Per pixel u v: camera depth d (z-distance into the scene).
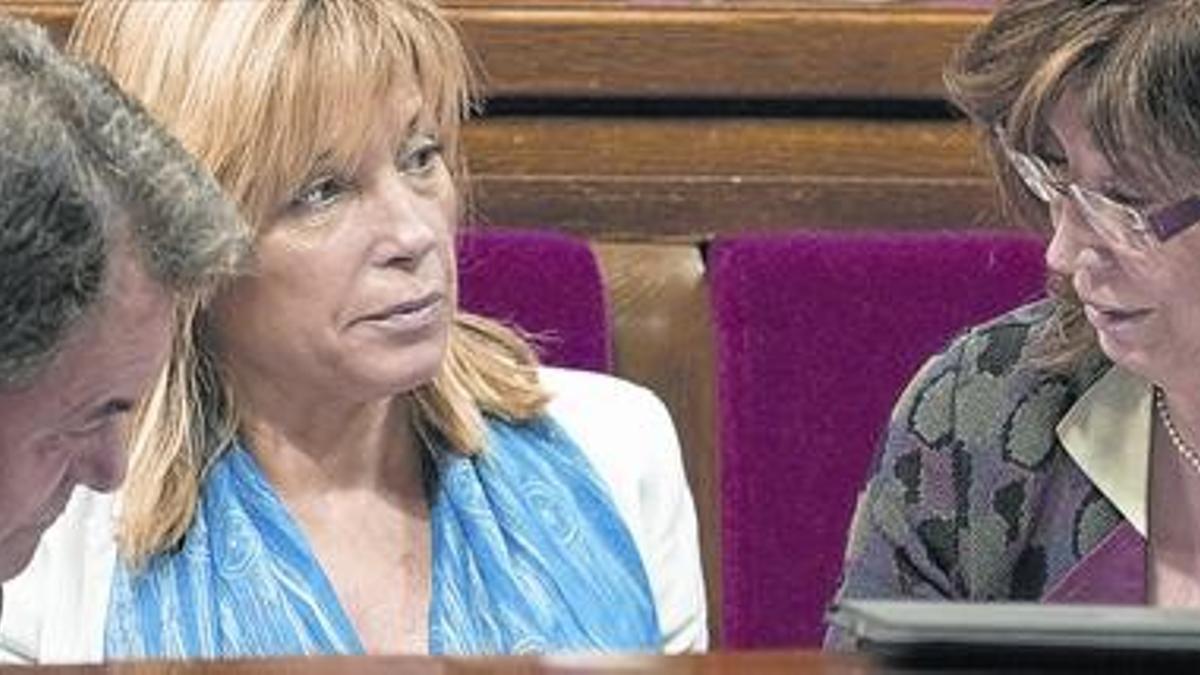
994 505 5.80
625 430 6.29
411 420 6.03
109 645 5.72
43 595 5.81
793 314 6.95
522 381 6.20
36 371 3.96
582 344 6.82
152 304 4.10
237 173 5.51
